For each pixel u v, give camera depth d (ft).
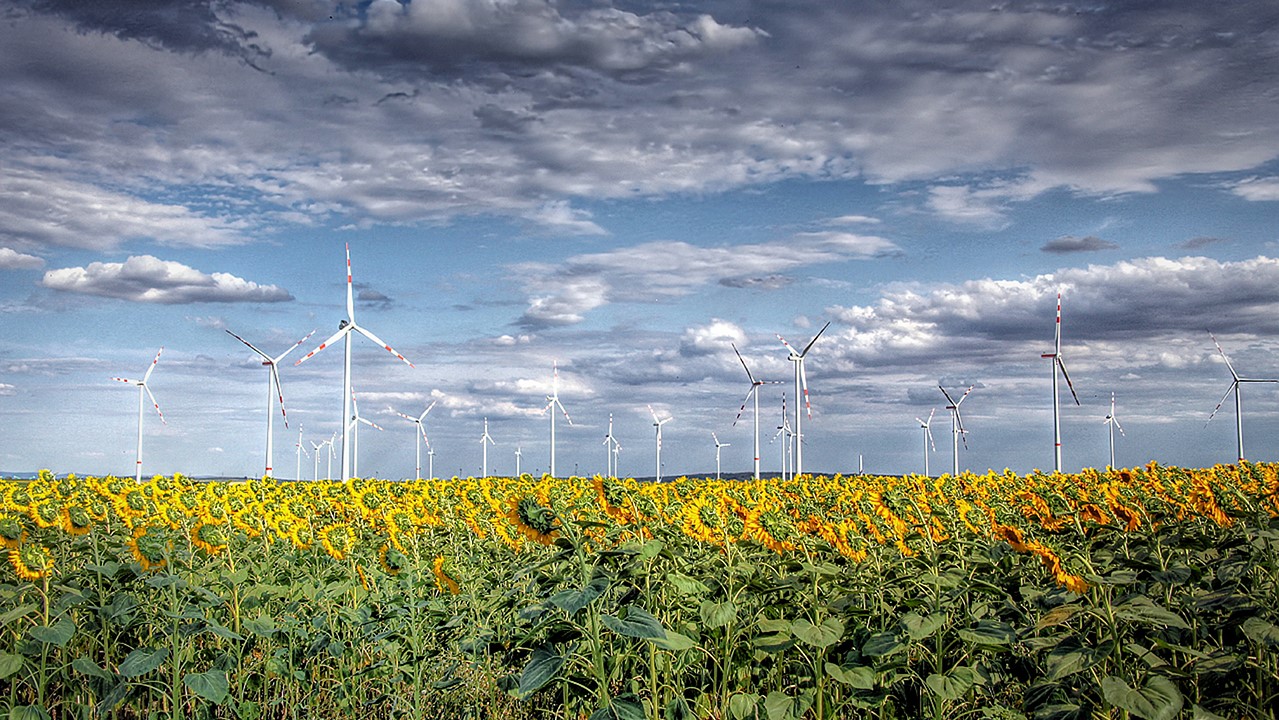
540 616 28.71
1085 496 44.24
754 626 31.14
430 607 37.83
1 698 33.96
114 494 52.26
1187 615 31.14
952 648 31.53
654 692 29.40
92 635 37.65
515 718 36.27
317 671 40.55
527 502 30.07
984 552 38.17
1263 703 26.78
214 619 38.60
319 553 47.83
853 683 28.32
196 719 35.22
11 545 37.50
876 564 36.47
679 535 36.58
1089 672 27.43
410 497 62.13
